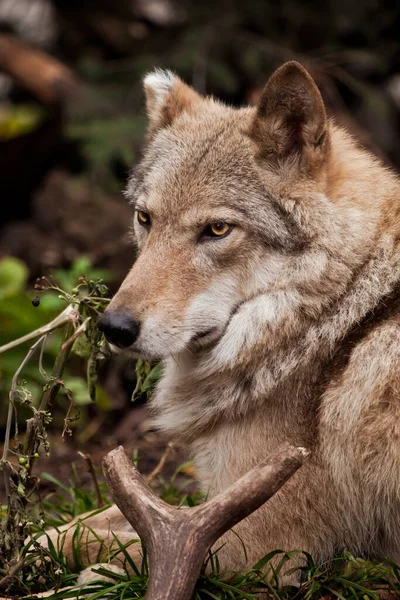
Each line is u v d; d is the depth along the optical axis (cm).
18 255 1647
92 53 2078
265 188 757
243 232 757
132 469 630
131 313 730
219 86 1816
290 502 708
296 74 734
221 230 759
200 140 799
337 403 717
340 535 731
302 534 715
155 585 576
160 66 1830
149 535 596
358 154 823
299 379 735
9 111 1967
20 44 1958
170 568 578
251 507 594
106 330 733
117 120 1742
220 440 755
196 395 783
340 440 712
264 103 757
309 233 741
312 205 745
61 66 1909
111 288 1483
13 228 1753
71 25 2116
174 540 587
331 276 735
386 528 734
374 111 1864
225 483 743
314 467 714
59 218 1695
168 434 812
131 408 1329
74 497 907
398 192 792
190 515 596
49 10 2125
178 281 754
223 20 1870
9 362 1241
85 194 1747
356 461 709
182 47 1848
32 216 1828
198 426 773
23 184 1895
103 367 1355
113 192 1777
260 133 766
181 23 1978
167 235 771
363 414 707
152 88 909
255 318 750
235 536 698
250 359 747
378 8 1931
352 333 743
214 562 704
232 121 809
